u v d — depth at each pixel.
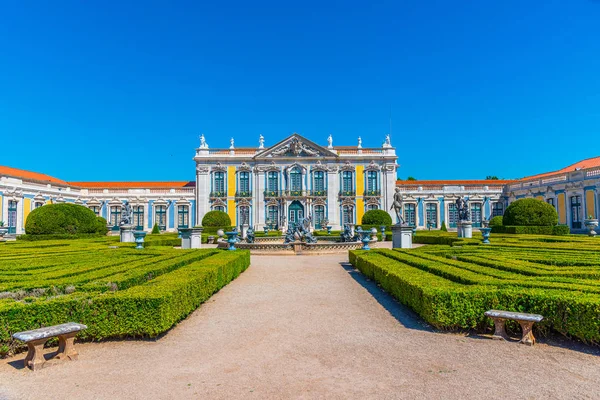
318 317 6.74
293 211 38.34
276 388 4.01
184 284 6.46
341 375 4.32
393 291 7.80
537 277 6.78
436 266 8.30
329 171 38.41
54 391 4.01
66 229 23.20
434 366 4.55
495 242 15.00
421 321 6.45
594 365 4.54
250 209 38.34
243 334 5.83
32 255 11.39
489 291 5.71
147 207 39.25
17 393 3.98
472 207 38.97
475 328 5.80
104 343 5.45
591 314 4.97
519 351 5.00
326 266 13.40
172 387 4.07
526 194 35.22
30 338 4.41
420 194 39.00
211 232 31.61
